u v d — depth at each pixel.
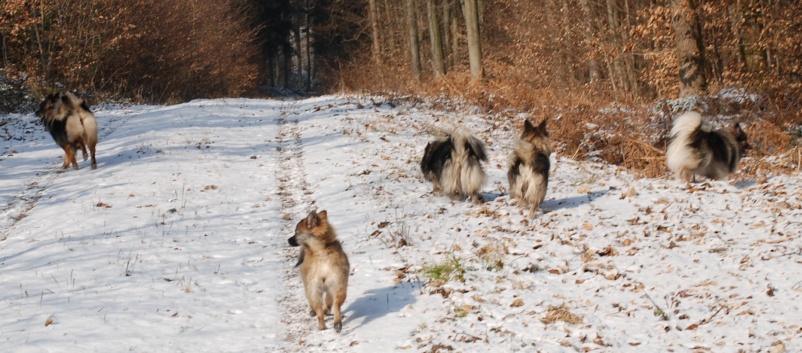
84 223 12.02
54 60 29.53
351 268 9.65
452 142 12.38
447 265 9.12
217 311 8.49
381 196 13.15
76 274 9.62
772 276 8.04
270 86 66.50
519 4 34.59
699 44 18.02
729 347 6.51
